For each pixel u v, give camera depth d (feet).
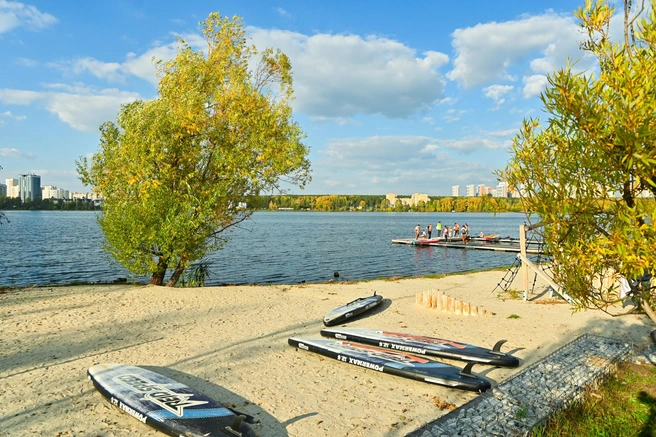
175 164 60.70
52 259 111.04
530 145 18.16
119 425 21.36
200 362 30.83
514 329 39.73
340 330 37.40
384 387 26.55
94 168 60.90
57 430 20.74
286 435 20.54
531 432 18.95
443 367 27.53
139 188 57.72
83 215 593.83
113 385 24.14
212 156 62.54
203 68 63.00
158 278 64.85
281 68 69.26
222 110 62.80
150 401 22.12
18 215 572.51
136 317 43.55
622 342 32.65
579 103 14.03
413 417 22.45
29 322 40.55
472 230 284.20
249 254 128.36
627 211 13.98
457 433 18.80
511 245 146.92
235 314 45.88
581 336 34.32
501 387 23.76
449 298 47.32
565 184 15.92
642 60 13.57
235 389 26.07
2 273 88.99
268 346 34.81
